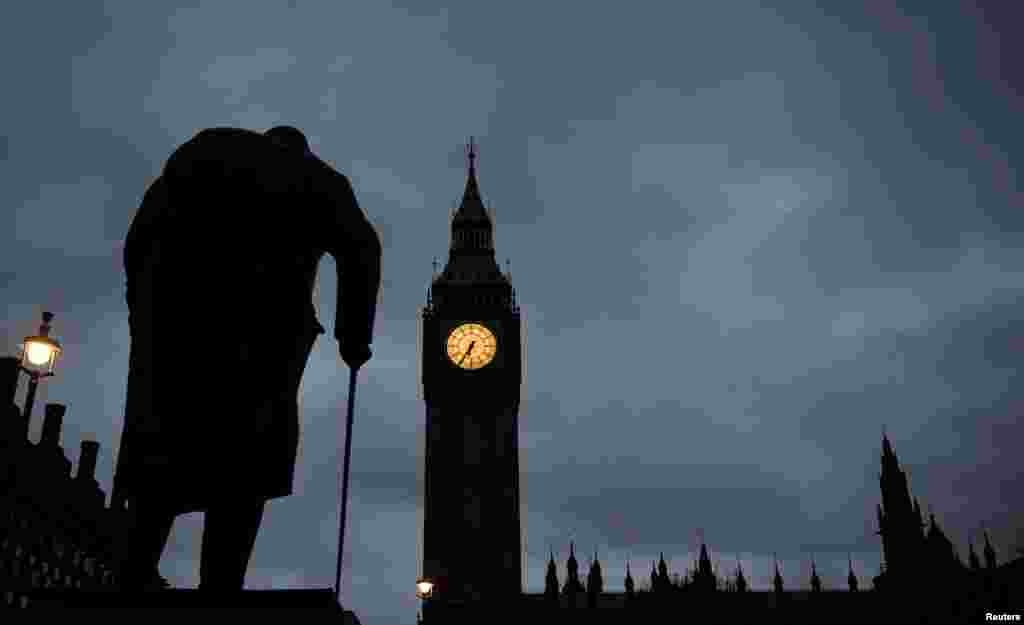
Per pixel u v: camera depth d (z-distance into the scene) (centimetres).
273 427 443
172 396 432
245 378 436
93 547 6338
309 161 470
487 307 10881
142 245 464
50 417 5916
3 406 4859
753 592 13138
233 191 441
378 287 484
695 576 12938
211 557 441
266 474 441
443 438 10344
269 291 445
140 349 444
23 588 5212
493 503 10044
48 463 5703
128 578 433
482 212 12000
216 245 441
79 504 6175
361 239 472
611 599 13000
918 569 12456
